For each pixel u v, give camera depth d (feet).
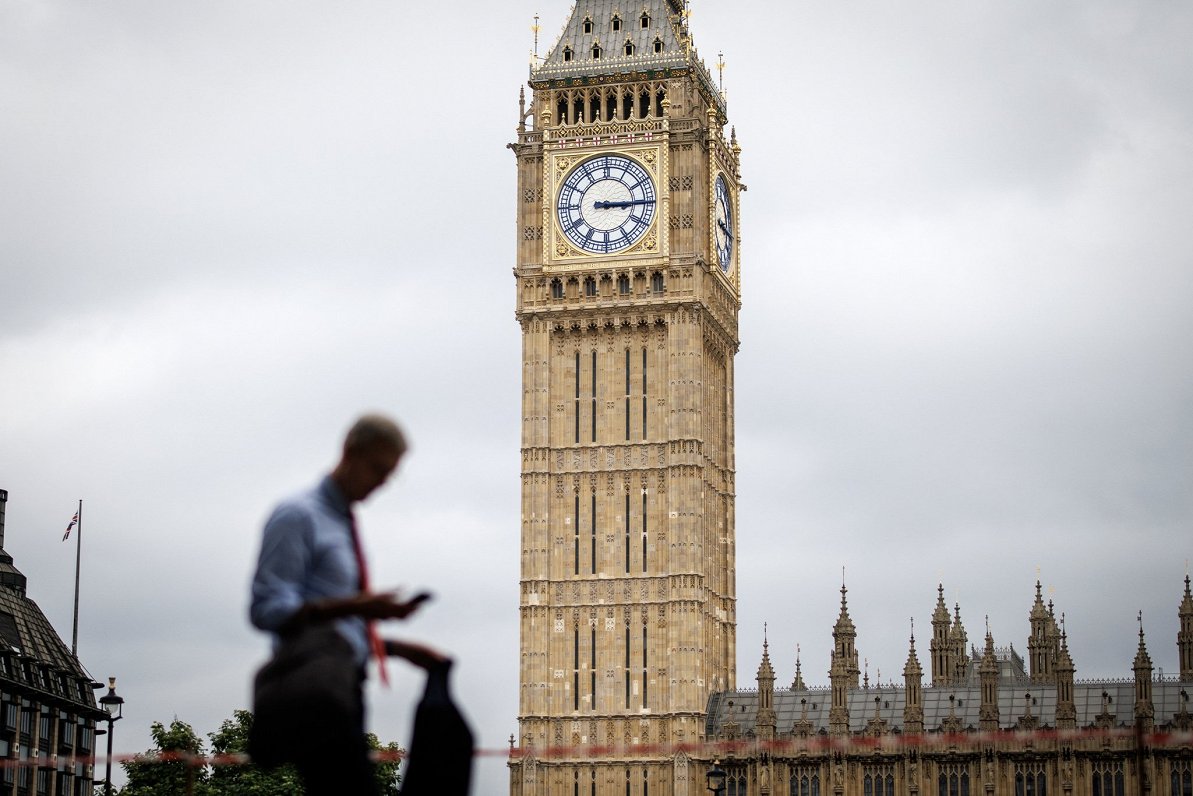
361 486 46.24
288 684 42.86
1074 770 473.26
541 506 506.48
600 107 521.24
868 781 486.79
